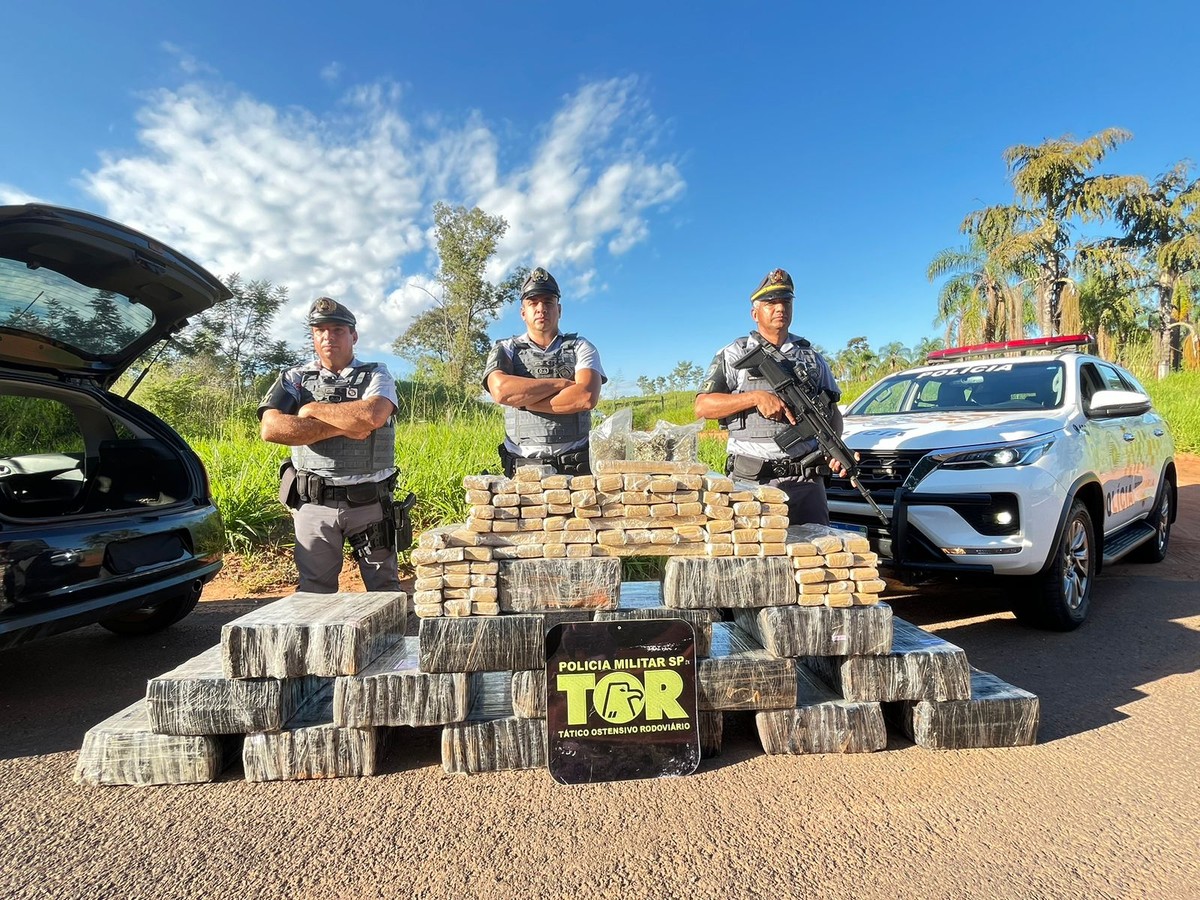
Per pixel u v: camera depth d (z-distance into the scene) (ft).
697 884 5.81
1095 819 6.72
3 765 8.16
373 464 10.89
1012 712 8.23
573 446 10.84
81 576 9.61
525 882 5.86
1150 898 5.56
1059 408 14.58
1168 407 47.83
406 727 9.08
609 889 5.76
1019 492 11.73
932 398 16.94
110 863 6.20
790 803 7.05
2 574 8.66
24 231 9.59
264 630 7.46
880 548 12.85
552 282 10.73
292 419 10.10
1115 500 15.15
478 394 31.55
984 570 11.83
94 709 9.93
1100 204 72.95
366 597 9.07
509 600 7.68
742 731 8.82
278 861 6.20
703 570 7.76
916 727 8.22
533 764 7.74
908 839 6.41
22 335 11.51
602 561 7.70
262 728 7.55
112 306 12.13
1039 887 5.72
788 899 5.61
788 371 10.61
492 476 7.98
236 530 18.72
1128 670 10.78
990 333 81.87
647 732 7.64
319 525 10.68
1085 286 78.89
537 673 7.66
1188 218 79.51
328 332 10.74
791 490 11.12
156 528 11.08
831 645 7.86
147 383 31.35
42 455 13.52
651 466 7.89
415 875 5.98
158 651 12.50
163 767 7.56
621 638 7.66
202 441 26.68
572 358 10.84
